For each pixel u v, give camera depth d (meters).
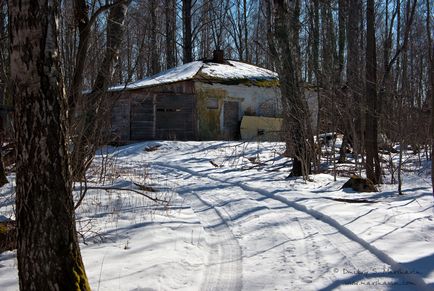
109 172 12.09
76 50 6.72
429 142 16.34
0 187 9.66
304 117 13.41
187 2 33.50
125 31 9.48
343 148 16.58
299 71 14.73
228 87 25.06
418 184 12.01
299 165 13.43
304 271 5.00
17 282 4.64
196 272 5.15
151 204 8.78
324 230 6.79
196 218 7.81
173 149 20.27
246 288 4.61
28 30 3.54
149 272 4.91
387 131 14.02
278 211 8.30
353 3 16.30
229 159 17.73
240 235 6.81
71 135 6.75
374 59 11.81
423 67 20.55
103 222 7.23
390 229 6.37
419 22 22.78
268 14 15.83
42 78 3.59
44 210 3.61
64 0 6.85
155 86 22.69
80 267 3.83
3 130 10.04
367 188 10.45
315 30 18.89
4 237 5.78
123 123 23.73
